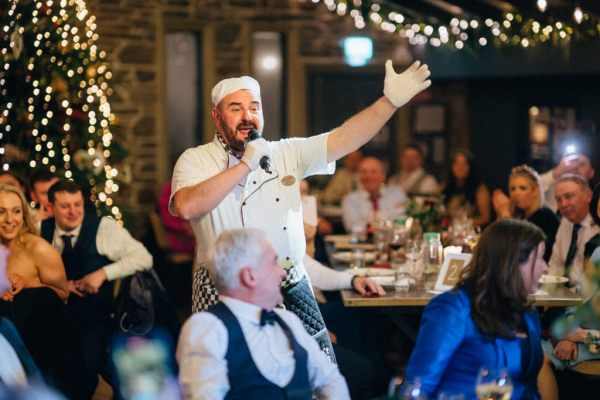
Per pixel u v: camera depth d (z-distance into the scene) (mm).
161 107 15406
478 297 4629
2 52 9484
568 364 6637
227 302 4367
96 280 7602
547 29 11945
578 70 13250
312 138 5715
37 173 8516
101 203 10133
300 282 5703
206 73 15781
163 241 13844
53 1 9891
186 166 5656
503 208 9617
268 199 5609
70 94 10016
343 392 4578
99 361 7613
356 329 8023
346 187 15562
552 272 8211
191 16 15594
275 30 16172
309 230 8305
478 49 14297
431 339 4590
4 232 7164
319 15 16391
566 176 7859
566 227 8125
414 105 16781
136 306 7570
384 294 7094
